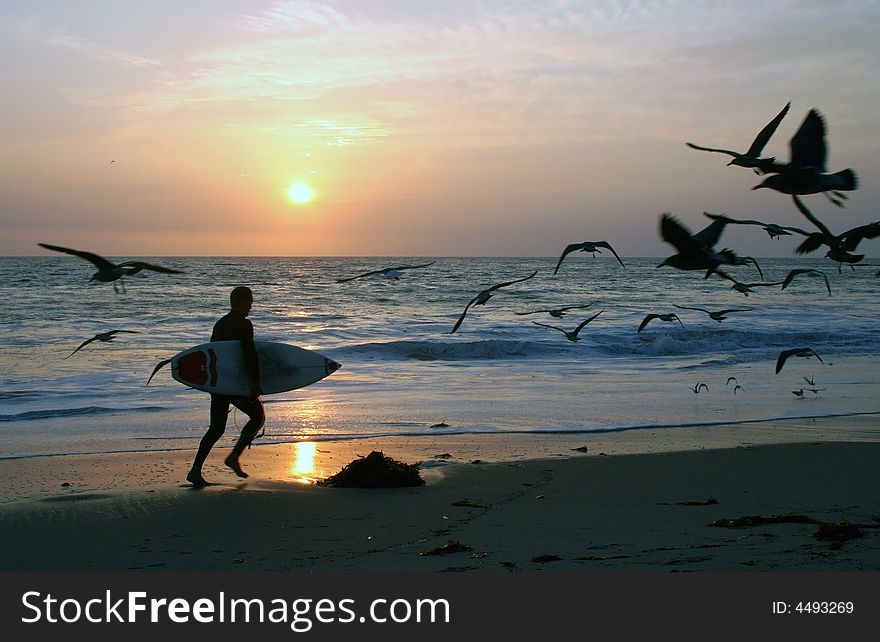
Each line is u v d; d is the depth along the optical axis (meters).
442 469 11.14
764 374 22.55
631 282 77.69
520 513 8.72
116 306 41.91
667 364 24.77
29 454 12.20
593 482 10.40
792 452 12.46
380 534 7.94
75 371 21.28
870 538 7.43
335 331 31.77
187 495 9.35
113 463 11.49
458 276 88.38
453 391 19.30
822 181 5.79
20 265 110.19
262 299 49.47
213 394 10.10
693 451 12.59
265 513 8.67
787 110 6.16
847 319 38.00
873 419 15.92
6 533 7.94
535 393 19.05
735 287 9.56
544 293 59.09
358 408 16.84
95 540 7.76
